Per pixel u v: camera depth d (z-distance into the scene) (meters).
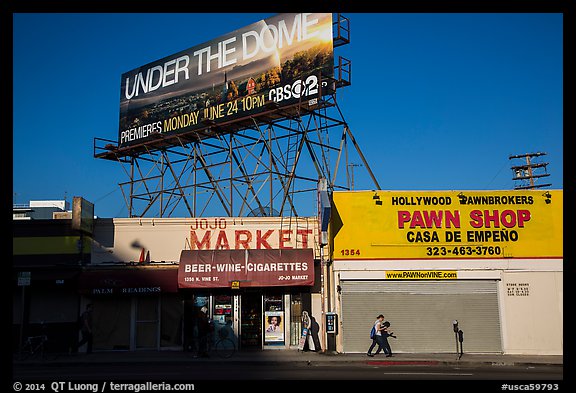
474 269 23.34
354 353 22.69
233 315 23.91
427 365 19.94
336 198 23.95
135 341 23.92
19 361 20.62
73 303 24.16
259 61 30.91
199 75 33.53
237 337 23.73
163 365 19.56
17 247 24.38
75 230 22.98
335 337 23.17
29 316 23.98
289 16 30.12
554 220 23.69
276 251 23.36
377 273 23.30
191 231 24.70
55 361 20.47
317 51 28.72
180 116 33.84
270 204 28.25
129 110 36.84
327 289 23.72
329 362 20.20
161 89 35.34
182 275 22.89
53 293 24.23
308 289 24.02
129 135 36.38
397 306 23.19
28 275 21.70
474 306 23.16
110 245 24.70
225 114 31.69
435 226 23.67
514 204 23.80
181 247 24.61
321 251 23.67
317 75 28.41
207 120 31.16
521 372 17.36
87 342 23.09
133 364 19.84
